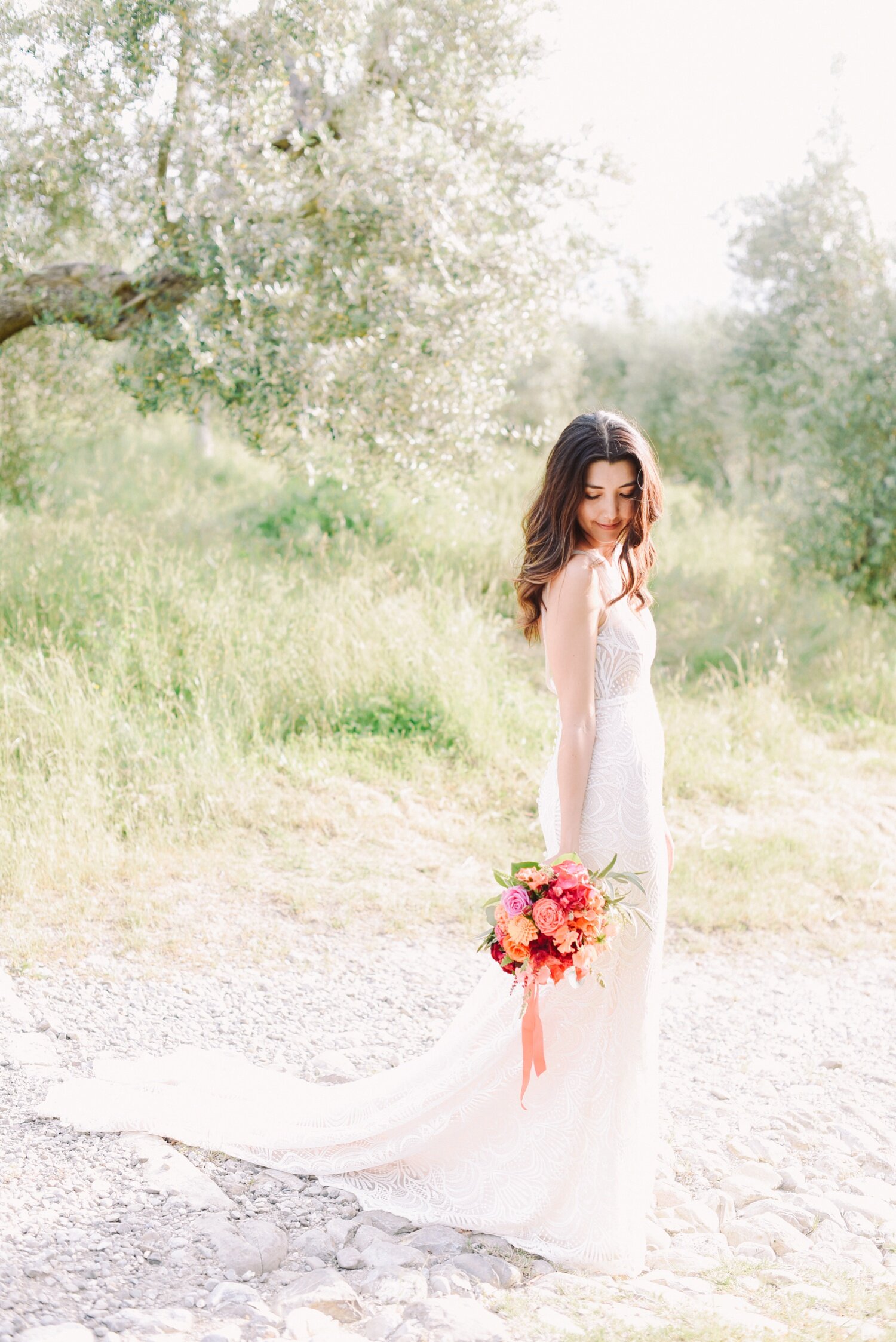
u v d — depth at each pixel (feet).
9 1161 9.20
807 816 22.49
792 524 36.22
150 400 25.52
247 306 22.38
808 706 28.73
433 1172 9.32
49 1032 11.93
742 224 51.65
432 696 22.91
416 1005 13.70
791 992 15.64
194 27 21.89
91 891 15.49
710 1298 8.13
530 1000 8.16
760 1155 11.05
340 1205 9.15
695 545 40.52
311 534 31.14
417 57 25.30
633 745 8.78
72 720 18.69
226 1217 8.66
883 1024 14.84
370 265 24.23
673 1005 14.92
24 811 16.56
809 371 39.83
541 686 26.96
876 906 18.88
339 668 23.06
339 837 18.56
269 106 22.26
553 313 28.35
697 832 20.94
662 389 61.82
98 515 30.81
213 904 15.71
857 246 47.55
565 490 8.48
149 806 17.72
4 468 30.73
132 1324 7.04
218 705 21.31
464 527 33.96
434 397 25.29
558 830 9.03
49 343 29.55
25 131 22.93
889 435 35.22
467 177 24.53
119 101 22.33
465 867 18.15
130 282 25.35
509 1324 7.41
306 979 14.05
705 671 29.55
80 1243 8.10
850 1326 7.59
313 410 23.00
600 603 8.61
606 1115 8.79
